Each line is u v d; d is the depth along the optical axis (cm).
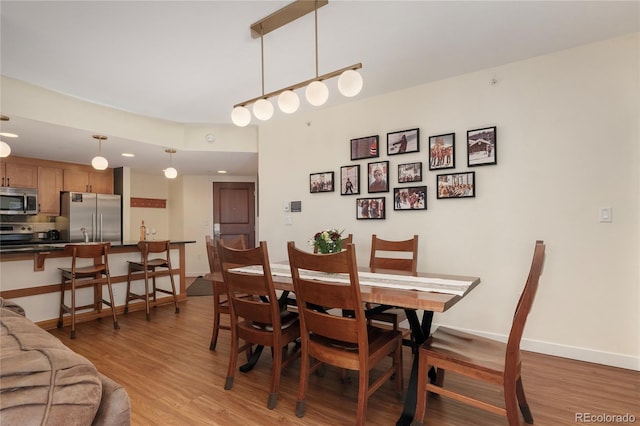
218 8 202
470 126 298
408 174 329
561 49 259
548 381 219
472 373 153
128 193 576
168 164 544
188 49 251
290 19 215
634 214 236
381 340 187
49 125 326
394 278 214
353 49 255
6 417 52
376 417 183
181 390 212
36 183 495
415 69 291
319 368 236
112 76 294
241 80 307
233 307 213
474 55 267
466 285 190
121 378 229
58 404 57
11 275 322
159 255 446
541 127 268
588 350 250
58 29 221
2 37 229
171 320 368
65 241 512
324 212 386
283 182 418
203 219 661
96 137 374
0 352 68
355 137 365
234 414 185
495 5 203
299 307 184
